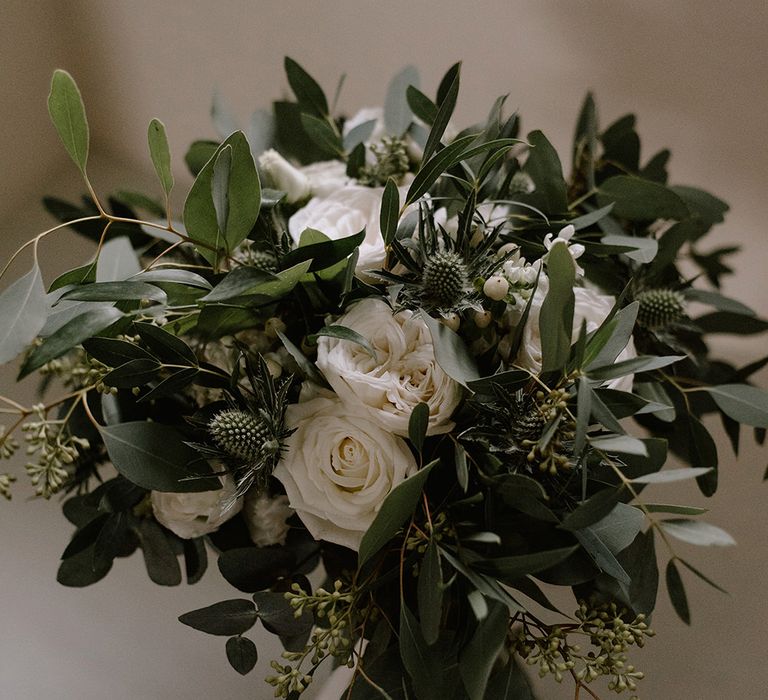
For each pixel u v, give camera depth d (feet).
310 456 2.43
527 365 2.42
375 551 2.30
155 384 2.61
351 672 3.59
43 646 3.65
